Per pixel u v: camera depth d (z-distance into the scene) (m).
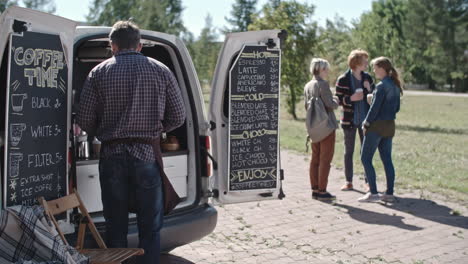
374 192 6.84
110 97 3.32
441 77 64.88
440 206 6.67
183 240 4.10
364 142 6.70
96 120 3.46
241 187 4.66
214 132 4.52
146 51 4.58
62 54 3.41
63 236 3.23
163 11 50.06
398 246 5.15
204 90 44.75
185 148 4.45
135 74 3.33
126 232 3.49
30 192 3.25
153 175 3.38
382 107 6.52
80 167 3.80
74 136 3.90
